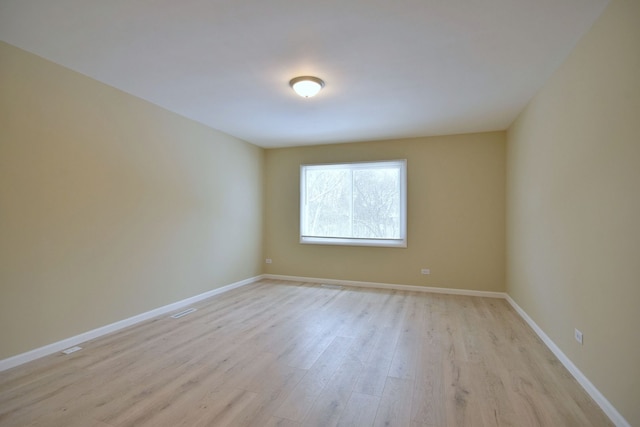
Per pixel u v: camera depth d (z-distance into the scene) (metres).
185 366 2.61
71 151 2.95
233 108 3.93
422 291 5.12
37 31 2.30
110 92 3.29
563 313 2.65
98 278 3.19
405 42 2.42
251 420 1.93
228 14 2.08
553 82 2.90
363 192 5.57
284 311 4.08
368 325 3.58
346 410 2.03
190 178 4.36
